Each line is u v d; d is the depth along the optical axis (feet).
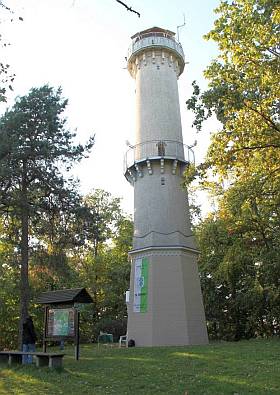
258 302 107.04
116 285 142.41
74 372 46.70
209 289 120.06
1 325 119.85
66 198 74.95
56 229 77.51
